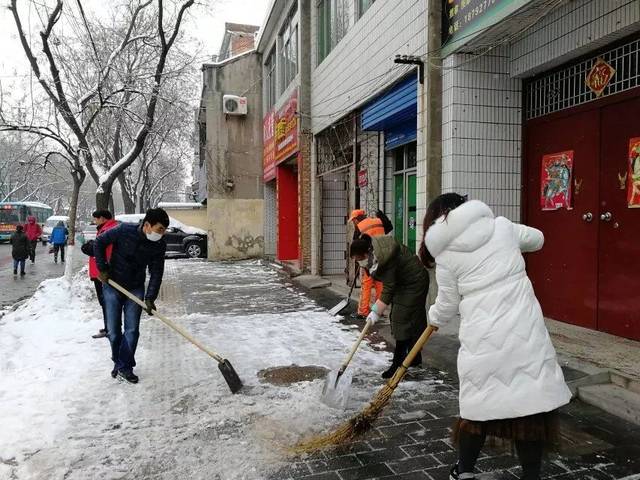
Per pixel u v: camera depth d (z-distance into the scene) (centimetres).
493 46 556
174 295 991
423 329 458
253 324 709
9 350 561
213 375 480
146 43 1123
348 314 768
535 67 560
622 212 485
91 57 1138
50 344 591
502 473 293
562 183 555
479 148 600
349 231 1016
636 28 448
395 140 844
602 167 505
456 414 383
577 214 537
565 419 361
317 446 324
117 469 304
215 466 306
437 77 610
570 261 547
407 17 684
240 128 1836
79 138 1041
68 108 1017
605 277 505
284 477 294
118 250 464
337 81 1002
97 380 464
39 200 6269
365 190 965
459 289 252
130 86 1144
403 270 446
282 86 1538
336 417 378
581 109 528
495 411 233
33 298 829
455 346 526
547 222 578
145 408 398
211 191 1823
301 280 1134
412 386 441
